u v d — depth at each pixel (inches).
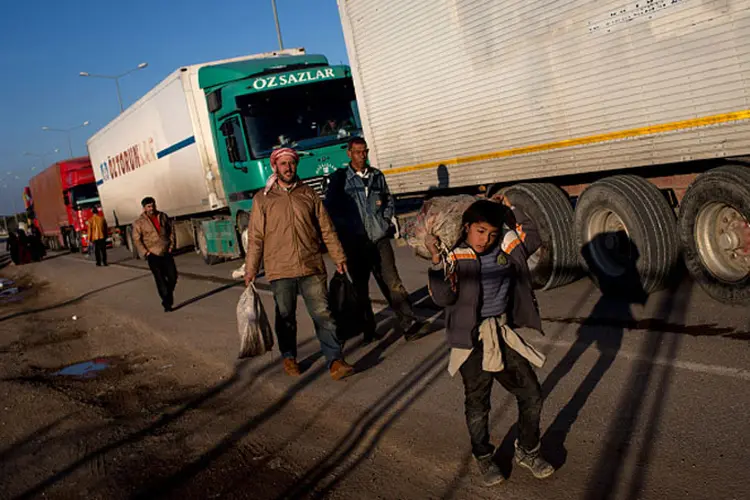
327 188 269.4
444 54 343.6
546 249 307.0
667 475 140.1
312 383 237.5
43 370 325.7
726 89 230.8
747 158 237.6
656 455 148.8
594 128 279.0
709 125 238.2
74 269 904.9
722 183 233.1
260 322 243.6
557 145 297.0
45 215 1504.7
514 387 145.0
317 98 510.3
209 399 241.4
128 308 466.9
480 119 331.0
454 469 158.2
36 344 397.1
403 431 183.2
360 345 276.7
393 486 155.8
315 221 242.7
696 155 245.0
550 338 241.3
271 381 246.4
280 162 234.5
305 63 536.7
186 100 582.6
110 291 581.9
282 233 235.6
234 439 199.3
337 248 247.4
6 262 1382.9
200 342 324.2
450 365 144.8
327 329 236.5
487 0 312.5
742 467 138.2
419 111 366.9
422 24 351.6
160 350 327.9
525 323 147.5
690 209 252.8
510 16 304.2
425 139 368.2
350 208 264.7
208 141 585.0
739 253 238.2
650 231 263.9
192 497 166.4
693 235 253.8
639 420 166.7
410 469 162.2
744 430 152.9
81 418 236.8
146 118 716.7
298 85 507.5
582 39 275.1
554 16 285.3
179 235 739.4
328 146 498.9
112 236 1123.3
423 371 229.8
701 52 235.9
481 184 344.5
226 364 279.7
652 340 222.7
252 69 525.7
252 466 179.0
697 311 246.5
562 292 309.9
